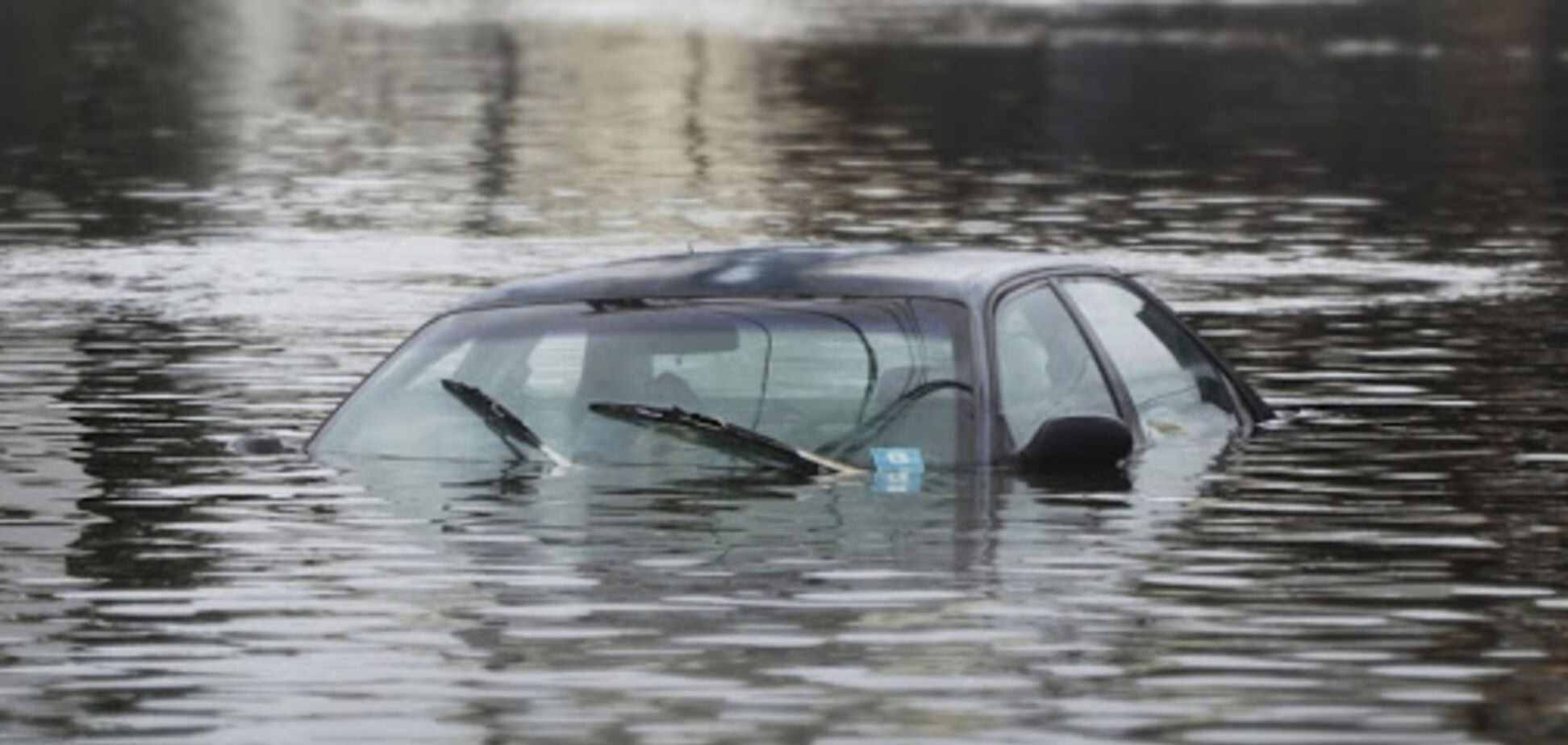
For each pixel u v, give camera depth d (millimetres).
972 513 25094
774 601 21703
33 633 21016
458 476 26812
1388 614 21484
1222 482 27188
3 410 34812
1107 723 18125
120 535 24875
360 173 82125
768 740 17703
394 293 51969
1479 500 26672
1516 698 18828
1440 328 44562
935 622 21000
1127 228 65625
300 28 171375
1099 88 118125
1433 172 80875
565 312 28047
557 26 175000
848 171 82250
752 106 110938
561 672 19531
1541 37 155500
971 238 63812
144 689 19250
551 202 73312
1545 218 67438
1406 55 139875
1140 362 29578
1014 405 27203
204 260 58531
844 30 165750
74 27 171125
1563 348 41688
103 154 88875
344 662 19938
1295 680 19312
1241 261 57688
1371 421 32188
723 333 27422
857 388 27031
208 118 104562
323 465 27625
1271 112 105375
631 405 27297
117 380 38344
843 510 25078
